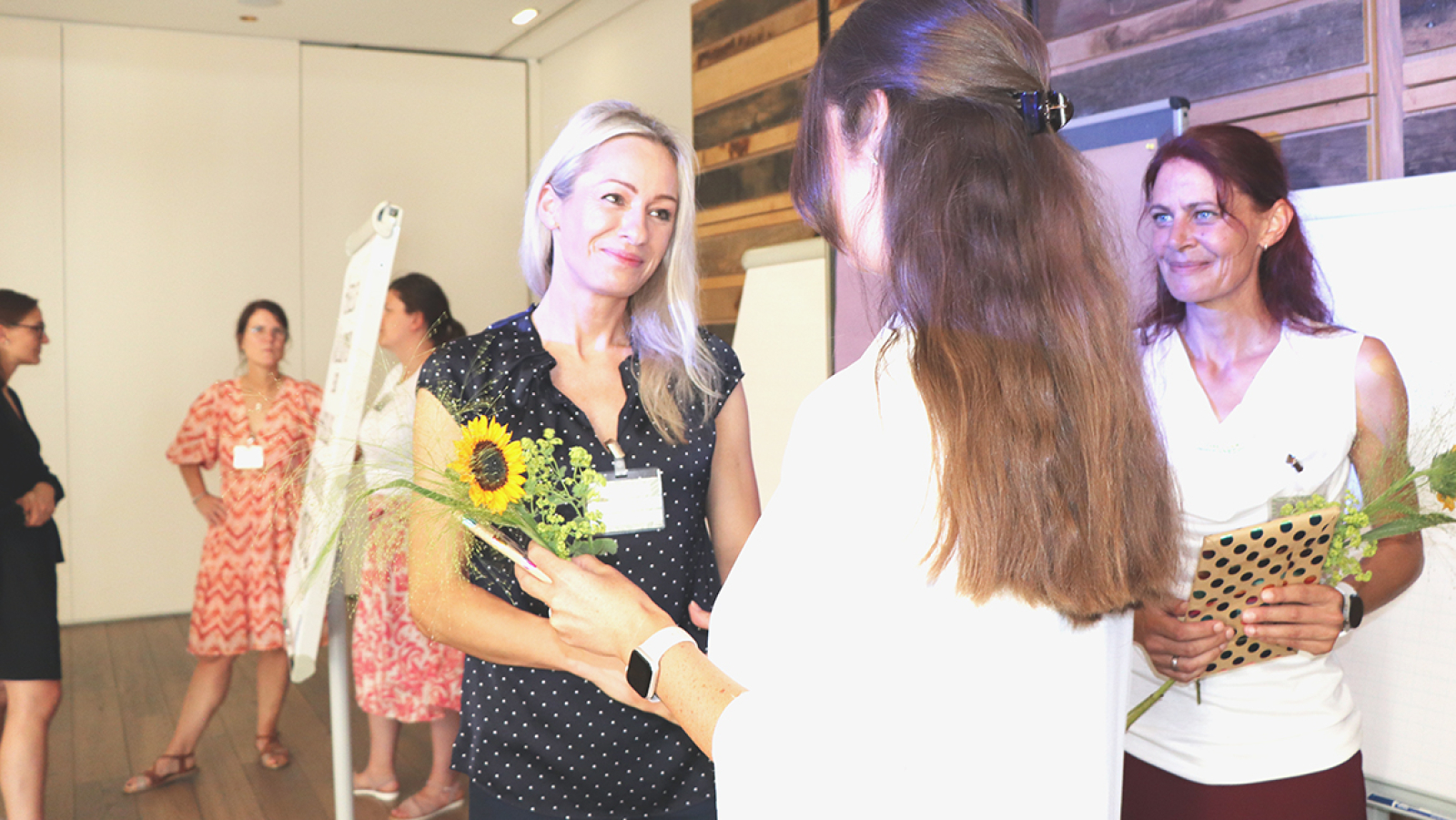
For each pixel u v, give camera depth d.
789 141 4.43
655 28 5.75
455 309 7.11
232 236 6.39
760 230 4.66
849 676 0.71
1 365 3.12
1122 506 0.72
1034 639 0.71
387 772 3.50
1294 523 1.23
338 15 6.03
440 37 6.60
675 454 1.42
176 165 6.24
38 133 5.91
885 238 0.77
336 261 6.70
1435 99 2.30
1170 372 1.67
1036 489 0.69
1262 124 2.63
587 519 1.10
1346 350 1.56
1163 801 1.47
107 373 6.09
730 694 0.76
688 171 1.45
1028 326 0.72
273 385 3.96
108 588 6.09
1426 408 1.81
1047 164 0.76
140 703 4.57
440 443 1.33
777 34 4.48
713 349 1.53
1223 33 2.71
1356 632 1.94
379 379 2.22
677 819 1.39
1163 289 1.74
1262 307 1.66
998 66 0.76
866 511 0.71
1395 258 1.91
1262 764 1.42
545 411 1.37
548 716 1.35
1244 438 1.56
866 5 0.82
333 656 2.07
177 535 6.24
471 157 7.11
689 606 1.39
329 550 1.21
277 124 6.50
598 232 1.37
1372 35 2.41
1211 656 1.29
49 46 5.93
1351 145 2.46
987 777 0.70
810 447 0.75
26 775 2.88
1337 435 1.54
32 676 2.88
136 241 6.15
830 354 3.42
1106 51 3.01
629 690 1.13
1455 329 1.82
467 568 1.29
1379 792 1.91
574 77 6.73
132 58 6.12
